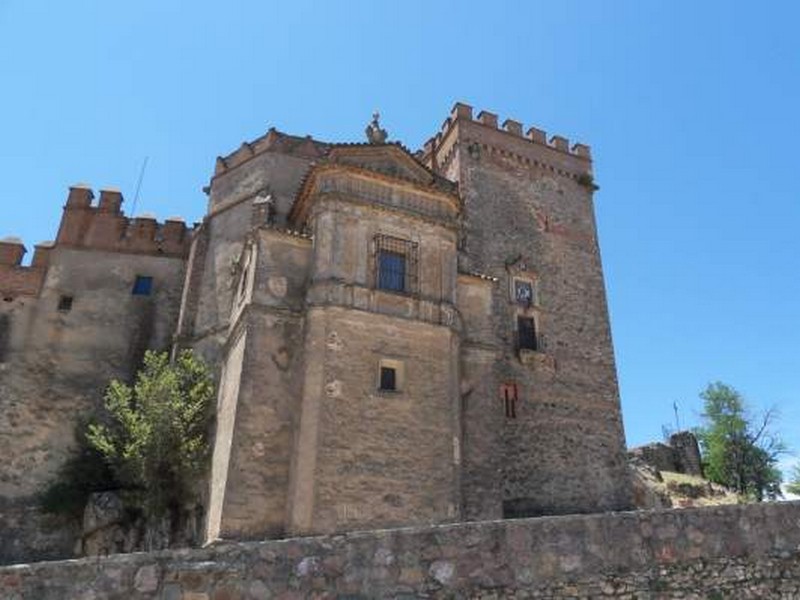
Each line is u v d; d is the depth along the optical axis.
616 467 31.83
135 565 7.50
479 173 36.25
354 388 20.80
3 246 34.06
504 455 29.28
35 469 29.17
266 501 19.39
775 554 10.26
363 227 23.55
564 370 32.94
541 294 34.56
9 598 7.05
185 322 31.67
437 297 23.64
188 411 24.58
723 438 55.19
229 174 35.47
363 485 19.61
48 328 32.47
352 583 8.05
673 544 9.76
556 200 38.16
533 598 8.70
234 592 7.62
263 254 22.91
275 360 21.38
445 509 20.31
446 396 22.03
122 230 35.62
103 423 30.41
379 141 26.39
